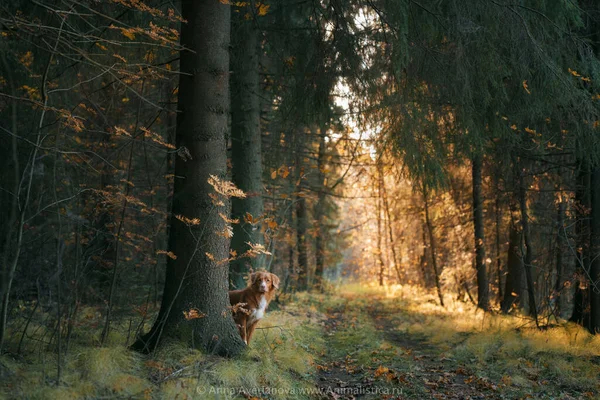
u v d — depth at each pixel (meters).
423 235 21.05
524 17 7.43
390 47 7.43
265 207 13.99
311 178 18.59
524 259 10.98
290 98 9.09
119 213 7.60
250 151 10.09
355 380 6.43
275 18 9.71
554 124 8.84
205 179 5.84
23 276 5.82
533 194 13.32
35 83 7.47
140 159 11.28
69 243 6.21
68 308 5.04
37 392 3.86
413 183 8.31
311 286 21.19
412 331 11.25
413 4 7.29
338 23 7.87
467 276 17.33
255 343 6.97
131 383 4.33
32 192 7.09
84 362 4.71
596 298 8.91
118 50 7.39
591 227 9.08
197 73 5.88
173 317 5.70
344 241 25.47
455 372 6.92
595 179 9.04
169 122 11.17
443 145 8.30
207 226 5.79
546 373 6.70
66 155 6.74
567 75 7.88
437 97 8.09
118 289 7.67
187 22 5.92
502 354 7.71
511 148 9.99
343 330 10.66
